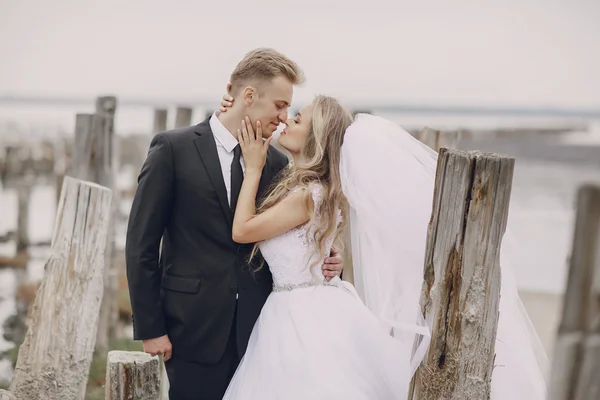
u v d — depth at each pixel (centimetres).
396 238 267
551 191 1762
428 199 269
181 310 269
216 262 271
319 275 279
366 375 254
